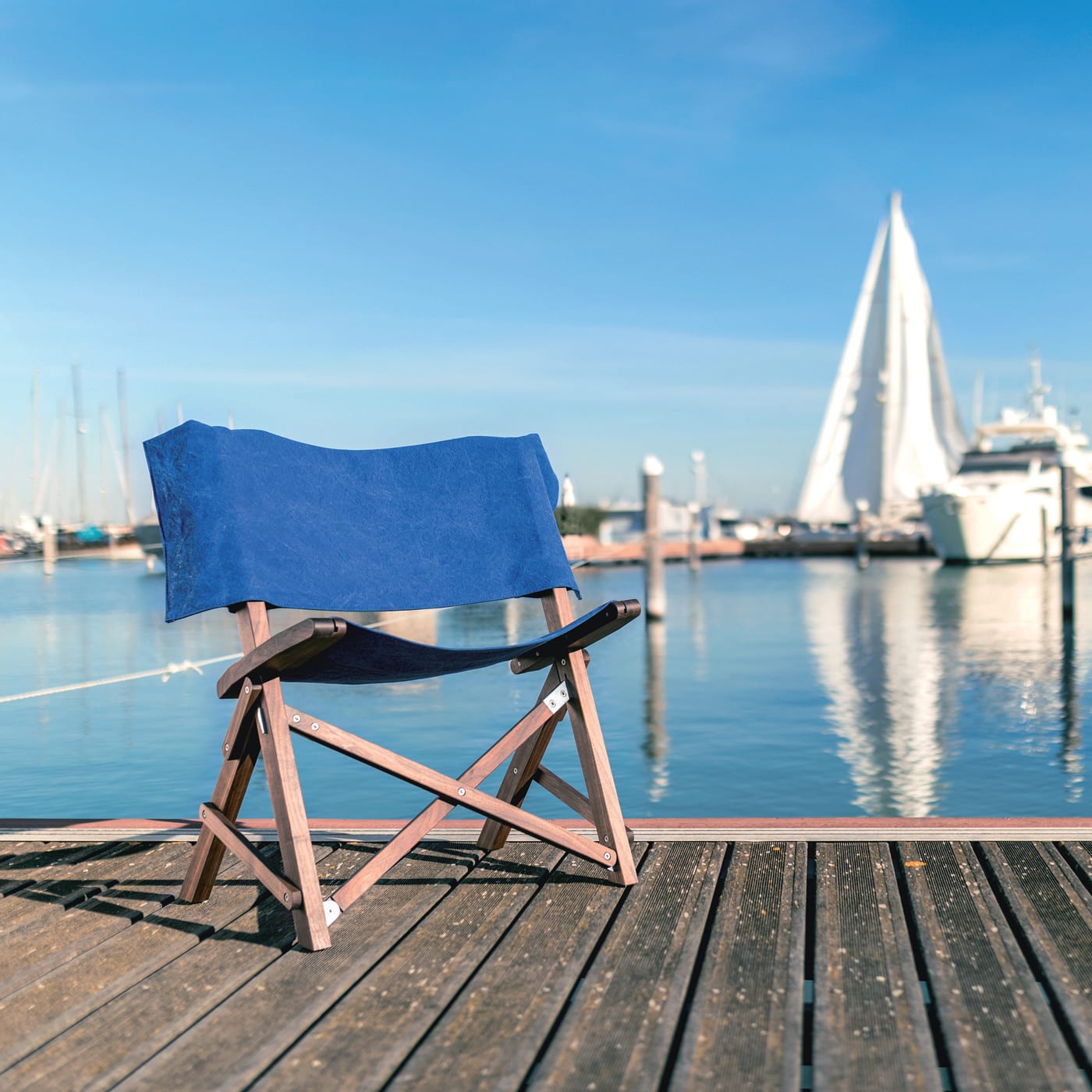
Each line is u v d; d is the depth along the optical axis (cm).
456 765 560
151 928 207
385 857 205
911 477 4247
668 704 788
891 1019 164
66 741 618
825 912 208
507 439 261
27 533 3647
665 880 229
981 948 189
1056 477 2972
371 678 221
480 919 209
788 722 716
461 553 240
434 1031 162
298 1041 161
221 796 216
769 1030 160
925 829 252
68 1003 172
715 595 1978
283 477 224
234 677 202
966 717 728
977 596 1920
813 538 3978
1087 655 1052
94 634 1258
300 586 212
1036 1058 150
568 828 272
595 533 2572
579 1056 153
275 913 216
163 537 213
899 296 4241
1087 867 229
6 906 221
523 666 242
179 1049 156
